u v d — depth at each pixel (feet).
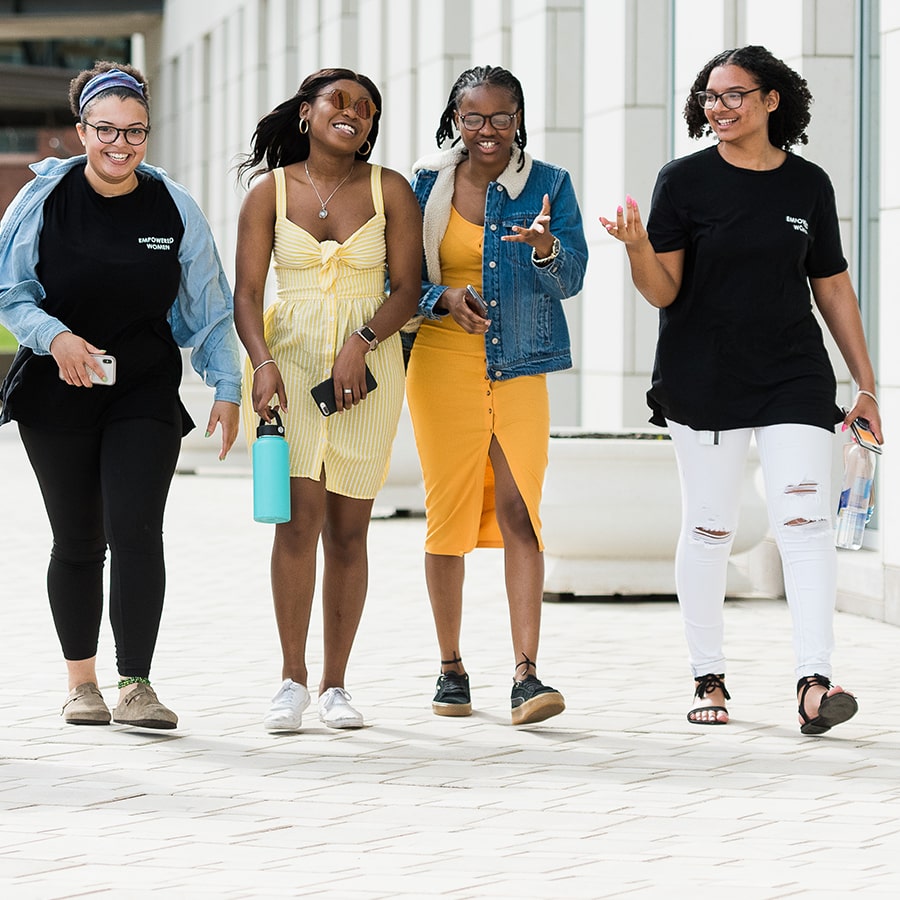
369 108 33.76
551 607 52.80
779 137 34.53
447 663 35.88
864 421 34.68
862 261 55.26
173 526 77.66
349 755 31.81
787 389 33.83
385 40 108.78
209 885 23.62
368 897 23.06
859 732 34.01
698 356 34.09
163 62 194.29
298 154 34.99
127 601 33.27
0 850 25.36
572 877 24.00
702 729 34.30
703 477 34.53
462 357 34.71
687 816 27.43
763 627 48.70
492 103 33.91
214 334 34.50
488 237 34.47
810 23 54.85
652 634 47.06
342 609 34.73
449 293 33.78
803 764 31.14
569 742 32.99
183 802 28.25
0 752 31.86
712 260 33.65
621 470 53.42
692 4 63.62
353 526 34.55
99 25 201.46
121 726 34.30
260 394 33.17
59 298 32.89
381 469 34.40
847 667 41.88
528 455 34.53
